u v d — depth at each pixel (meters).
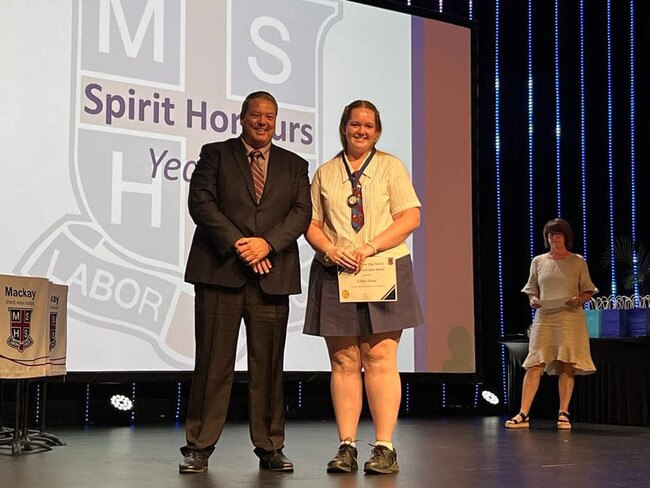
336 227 3.42
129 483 2.97
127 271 5.57
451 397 7.12
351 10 6.50
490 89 7.40
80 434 4.99
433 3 7.25
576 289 5.55
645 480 3.10
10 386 5.56
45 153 5.37
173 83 5.80
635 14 7.69
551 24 7.59
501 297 7.30
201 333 3.37
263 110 3.40
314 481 3.04
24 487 2.87
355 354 3.45
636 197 7.65
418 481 3.04
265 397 3.42
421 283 6.59
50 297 4.28
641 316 5.79
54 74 5.43
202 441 3.34
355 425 3.44
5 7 5.33
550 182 7.47
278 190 3.40
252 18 6.11
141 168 5.66
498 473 3.28
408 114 6.65
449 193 6.77
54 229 5.36
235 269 3.33
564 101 7.56
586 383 6.12
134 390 6.00
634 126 7.70
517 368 6.62
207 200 3.34
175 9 5.84
